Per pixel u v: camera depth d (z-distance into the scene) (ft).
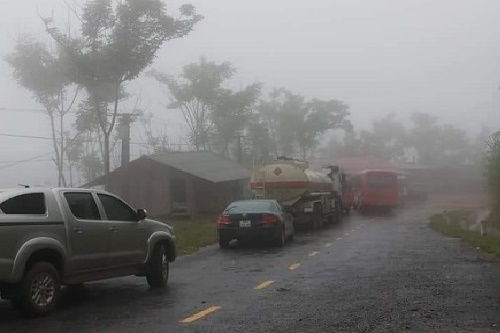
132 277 40.06
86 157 174.29
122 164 126.62
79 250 29.35
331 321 25.23
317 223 86.58
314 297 30.99
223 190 132.98
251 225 58.39
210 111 196.54
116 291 34.09
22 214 26.86
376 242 63.36
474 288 33.24
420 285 34.47
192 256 53.01
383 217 118.11
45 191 28.68
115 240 31.94
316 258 49.16
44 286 27.17
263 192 86.99
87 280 30.09
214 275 40.16
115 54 107.55
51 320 26.09
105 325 24.98
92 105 136.87
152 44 110.42
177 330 23.86
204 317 26.35
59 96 163.12
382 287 33.94
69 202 29.86
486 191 86.89
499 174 80.79
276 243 59.57
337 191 108.27
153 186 121.29
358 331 23.40
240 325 24.63
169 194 120.37
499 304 28.55
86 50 112.68
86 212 30.78
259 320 25.55
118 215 33.24
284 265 44.88
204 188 126.00
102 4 108.06
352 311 27.27
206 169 128.47
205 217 117.70
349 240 66.49
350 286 34.42
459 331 23.20
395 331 23.34
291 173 85.87
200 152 147.95
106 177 121.90
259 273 40.65
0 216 25.62
